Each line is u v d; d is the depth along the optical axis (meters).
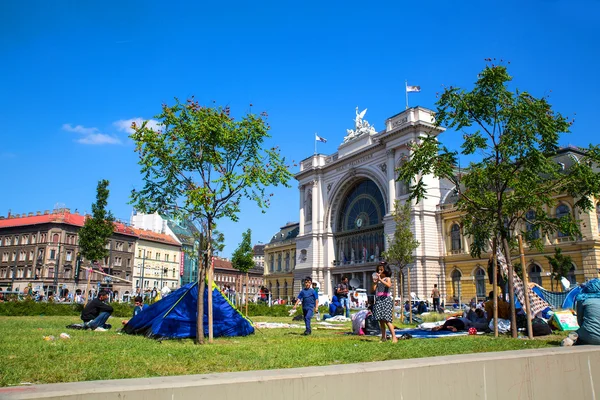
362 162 64.69
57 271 77.06
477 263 50.59
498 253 16.50
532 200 14.84
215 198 13.39
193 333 14.59
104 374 6.99
